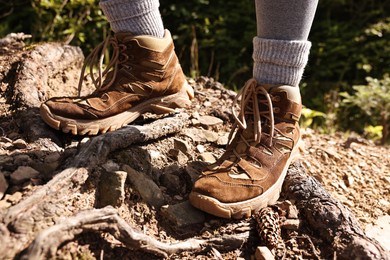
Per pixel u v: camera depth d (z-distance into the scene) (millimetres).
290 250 949
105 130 1061
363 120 2314
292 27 959
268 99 979
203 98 1412
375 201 1178
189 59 2602
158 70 1085
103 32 2414
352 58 2684
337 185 1200
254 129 987
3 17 2363
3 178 935
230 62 2568
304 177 1056
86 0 2299
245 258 936
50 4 2246
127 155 1028
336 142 1494
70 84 1389
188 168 1068
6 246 782
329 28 2719
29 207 839
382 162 1390
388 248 1023
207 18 2611
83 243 842
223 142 1180
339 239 947
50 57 1396
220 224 959
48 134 1075
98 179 962
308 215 985
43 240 773
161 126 1102
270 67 988
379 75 2674
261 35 986
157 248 874
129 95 1074
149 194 991
